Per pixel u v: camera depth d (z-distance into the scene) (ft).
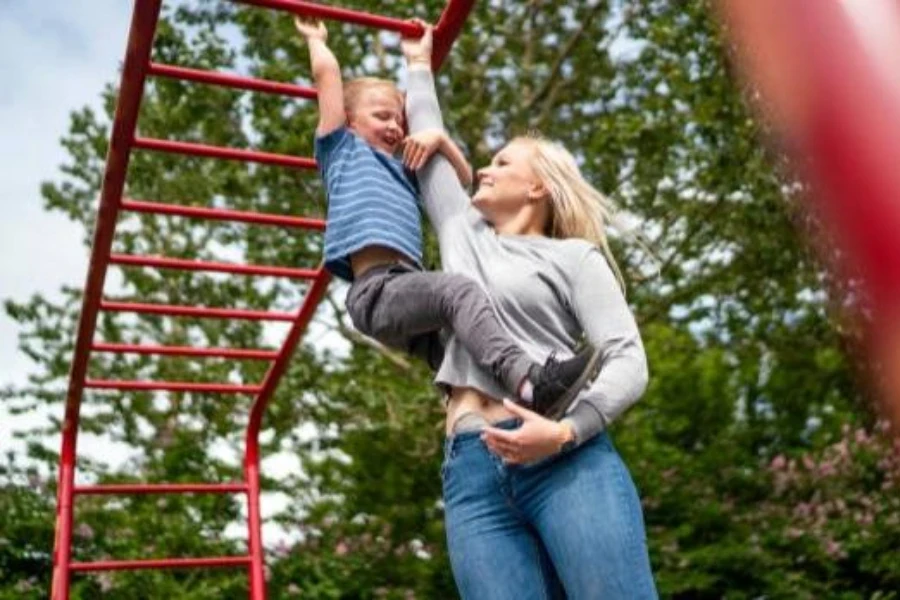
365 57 25.30
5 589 23.32
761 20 0.53
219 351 14.08
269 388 15.15
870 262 0.50
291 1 8.16
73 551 24.39
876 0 0.50
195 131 26.09
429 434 22.89
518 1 26.50
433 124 7.57
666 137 25.71
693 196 25.89
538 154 6.91
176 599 22.70
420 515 22.74
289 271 12.30
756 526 23.17
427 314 6.38
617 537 5.52
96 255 11.39
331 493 24.66
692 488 23.25
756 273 26.32
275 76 24.23
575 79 26.76
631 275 25.05
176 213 11.15
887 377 0.50
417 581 22.30
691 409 25.71
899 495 23.72
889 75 0.49
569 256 6.34
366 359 25.61
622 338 5.99
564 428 5.53
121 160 10.10
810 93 0.51
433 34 8.57
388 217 7.08
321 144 7.59
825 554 22.88
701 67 25.09
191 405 27.66
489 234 6.73
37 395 30.71
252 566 15.10
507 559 5.81
